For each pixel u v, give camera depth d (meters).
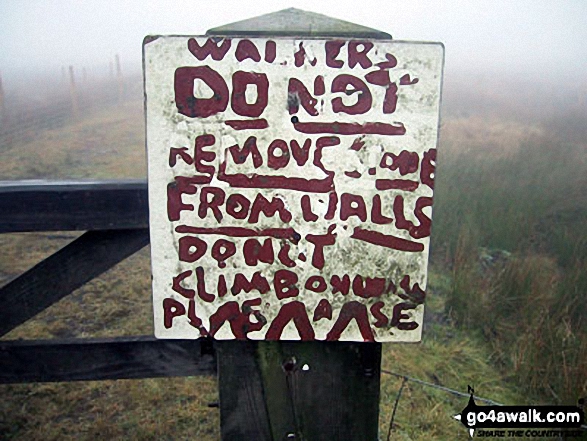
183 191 1.20
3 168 7.02
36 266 1.43
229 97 1.16
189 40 1.14
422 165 1.18
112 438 2.28
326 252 1.21
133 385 2.63
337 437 1.36
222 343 1.29
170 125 1.17
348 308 1.24
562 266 4.36
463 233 4.22
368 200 1.19
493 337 3.30
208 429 2.36
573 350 2.94
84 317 3.36
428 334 3.33
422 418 2.54
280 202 1.20
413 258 1.21
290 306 1.24
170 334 1.26
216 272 1.23
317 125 1.17
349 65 1.15
